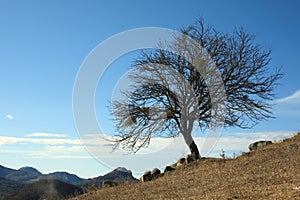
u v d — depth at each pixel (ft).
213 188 43.55
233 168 55.26
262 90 75.51
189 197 40.65
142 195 47.78
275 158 56.08
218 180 48.19
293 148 59.93
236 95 74.02
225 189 41.39
